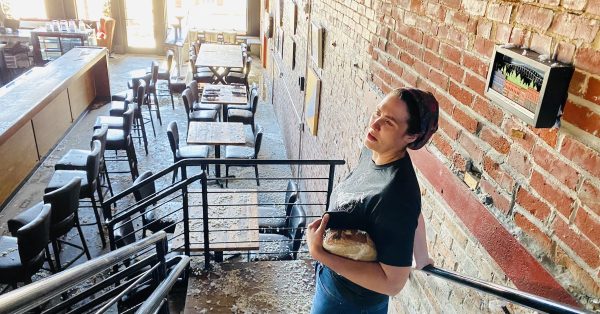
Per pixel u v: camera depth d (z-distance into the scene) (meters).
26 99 4.86
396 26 2.14
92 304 1.92
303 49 5.11
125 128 4.90
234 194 3.60
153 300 1.81
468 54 1.48
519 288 1.22
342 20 3.34
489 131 1.38
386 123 1.15
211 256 3.26
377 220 1.15
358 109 2.92
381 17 2.35
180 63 10.09
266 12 9.66
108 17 10.95
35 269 2.89
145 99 7.36
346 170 3.27
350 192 1.29
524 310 1.21
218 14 12.98
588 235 1.00
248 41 11.55
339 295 1.39
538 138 1.16
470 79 1.47
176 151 5.23
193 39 11.30
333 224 1.22
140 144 6.51
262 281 2.90
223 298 2.74
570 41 1.03
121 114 6.11
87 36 9.18
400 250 1.14
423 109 1.12
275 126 7.86
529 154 1.20
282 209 4.52
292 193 3.88
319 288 1.48
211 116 6.55
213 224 3.22
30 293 1.01
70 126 6.61
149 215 3.76
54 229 3.25
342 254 1.19
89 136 6.48
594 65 0.96
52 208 3.15
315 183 4.49
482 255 1.42
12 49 8.56
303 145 5.24
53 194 3.11
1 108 4.54
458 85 1.55
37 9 10.67
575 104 1.02
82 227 4.40
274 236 3.70
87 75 7.37
